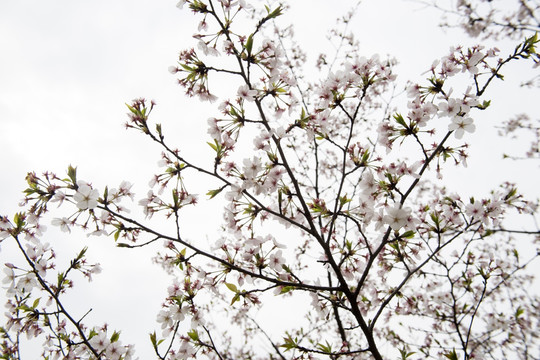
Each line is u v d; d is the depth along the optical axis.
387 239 3.82
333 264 3.92
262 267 3.75
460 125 3.52
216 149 3.70
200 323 4.02
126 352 4.32
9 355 4.31
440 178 3.84
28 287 4.16
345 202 3.93
